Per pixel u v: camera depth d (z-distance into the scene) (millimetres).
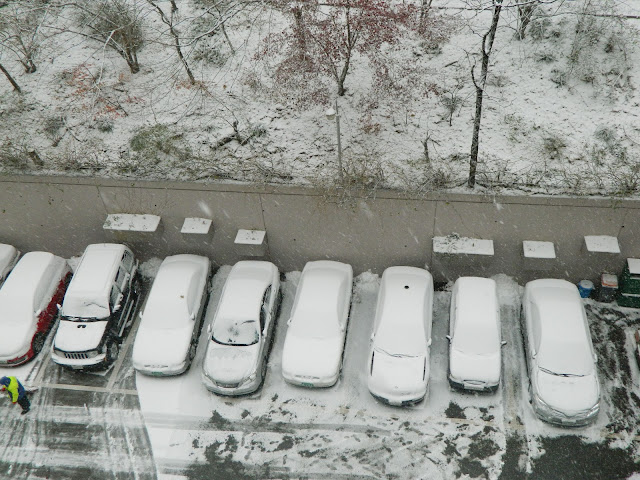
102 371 14680
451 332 13891
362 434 13094
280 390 14000
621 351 14195
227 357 13781
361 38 15914
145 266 17000
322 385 13602
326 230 15391
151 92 17094
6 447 13398
